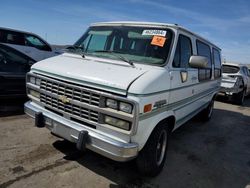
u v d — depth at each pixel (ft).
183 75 14.16
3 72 19.53
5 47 20.67
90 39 15.28
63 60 13.50
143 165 12.14
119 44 14.01
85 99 10.75
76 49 14.96
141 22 14.57
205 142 19.47
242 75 38.65
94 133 10.59
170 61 12.74
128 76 10.68
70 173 12.23
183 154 16.48
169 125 14.20
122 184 11.88
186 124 24.23
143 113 10.19
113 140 10.17
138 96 9.89
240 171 15.05
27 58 21.45
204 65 13.87
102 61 12.79
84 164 13.23
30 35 34.58
